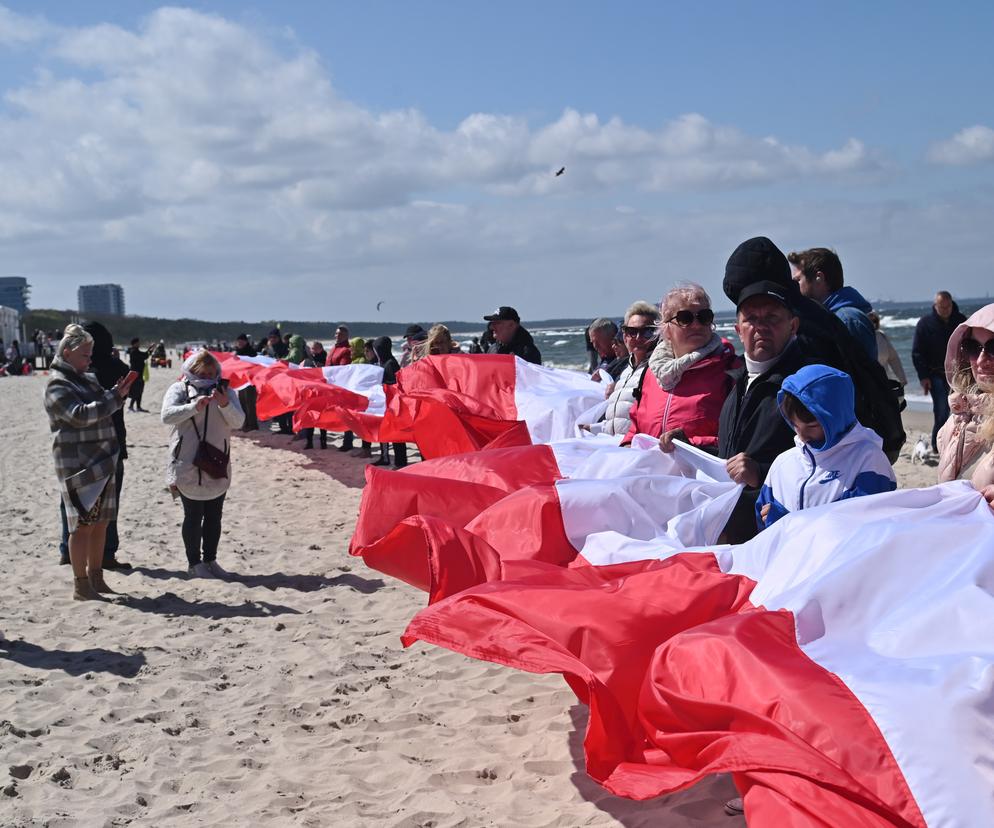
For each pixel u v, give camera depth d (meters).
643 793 3.20
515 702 5.42
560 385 8.84
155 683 5.91
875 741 2.83
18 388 38.94
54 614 7.36
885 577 3.44
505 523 4.92
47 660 6.36
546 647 3.67
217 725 5.29
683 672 3.32
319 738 5.11
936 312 11.12
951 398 4.25
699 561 4.18
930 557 3.45
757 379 4.62
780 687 3.04
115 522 8.59
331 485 12.90
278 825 4.20
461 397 8.55
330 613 7.22
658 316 6.27
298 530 10.18
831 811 2.74
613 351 9.38
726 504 4.80
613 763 3.48
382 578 8.22
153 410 25.56
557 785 4.44
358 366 15.17
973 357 4.05
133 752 4.98
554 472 5.68
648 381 5.74
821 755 2.83
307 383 14.28
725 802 4.15
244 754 4.91
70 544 7.67
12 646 6.65
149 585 8.12
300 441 17.45
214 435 8.33
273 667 6.12
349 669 6.05
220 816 4.30
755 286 4.46
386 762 4.78
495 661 3.70
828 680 3.05
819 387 4.00
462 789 4.48
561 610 3.78
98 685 5.87
